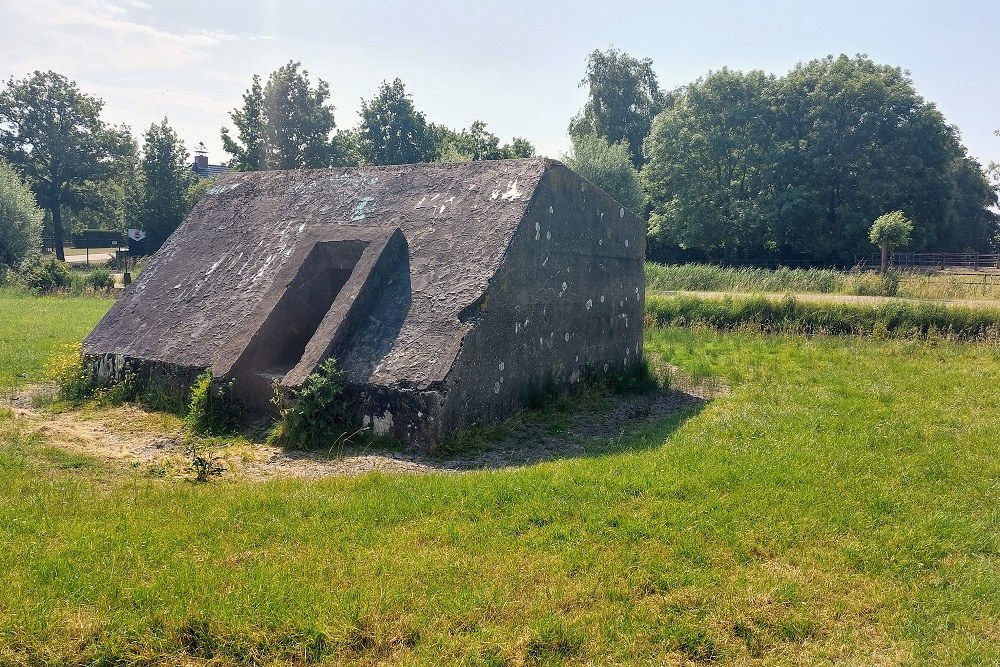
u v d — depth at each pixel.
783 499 5.90
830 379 11.84
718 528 5.28
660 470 6.60
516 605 4.12
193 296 10.34
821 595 4.43
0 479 5.98
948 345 15.23
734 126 44.62
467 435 7.92
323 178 11.49
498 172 9.98
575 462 6.95
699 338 17.31
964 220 51.44
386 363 7.96
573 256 10.47
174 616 3.83
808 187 41.62
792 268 43.25
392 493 5.85
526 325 9.23
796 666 3.77
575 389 10.58
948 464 7.01
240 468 6.91
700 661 3.81
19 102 55.62
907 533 5.32
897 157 40.25
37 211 39.91
